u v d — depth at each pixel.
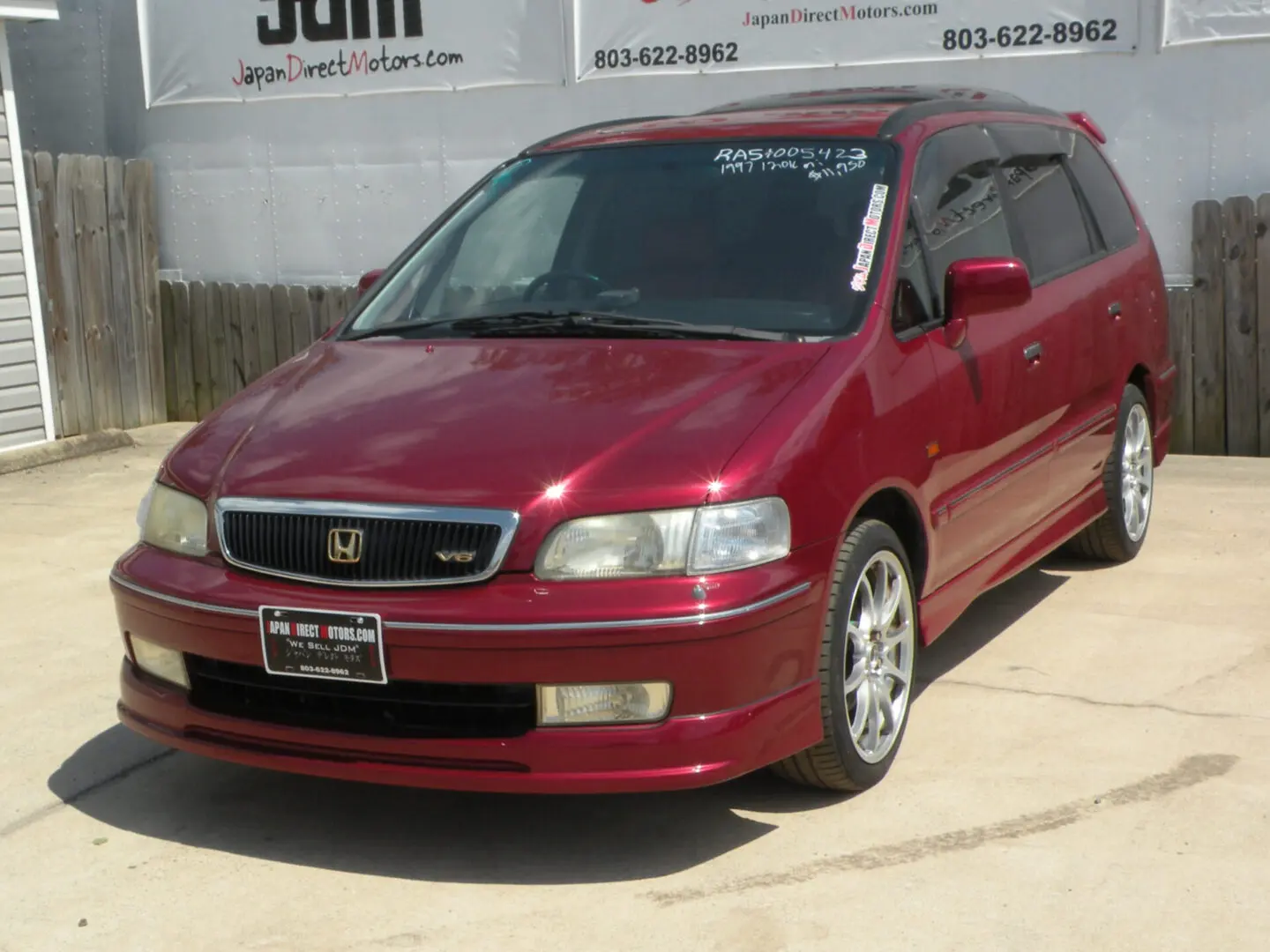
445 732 3.65
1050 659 5.27
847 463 3.96
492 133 9.96
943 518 4.52
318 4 10.20
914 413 4.31
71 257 10.08
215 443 4.19
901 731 4.36
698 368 4.11
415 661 3.59
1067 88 8.66
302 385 4.43
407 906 3.65
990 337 4.88
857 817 4.04
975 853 3.80
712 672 3.56
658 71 9.48
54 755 4.74
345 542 3.70
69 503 8.37
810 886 3.66
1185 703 4.81
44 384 9.74
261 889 3.77
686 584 3.55
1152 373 6.44
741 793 4.23
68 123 11.09
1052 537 5.55
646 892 3.67
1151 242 6.64
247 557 3.85
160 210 10.92
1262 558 6.45
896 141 4.85
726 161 4.95
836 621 3.91
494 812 4.19
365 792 4.38
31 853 4.04
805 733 3.83
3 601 6.47
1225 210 8.27
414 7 9.96
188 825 4.18
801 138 4.95
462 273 4.99
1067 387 5.48
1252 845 3.79
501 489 3.64
